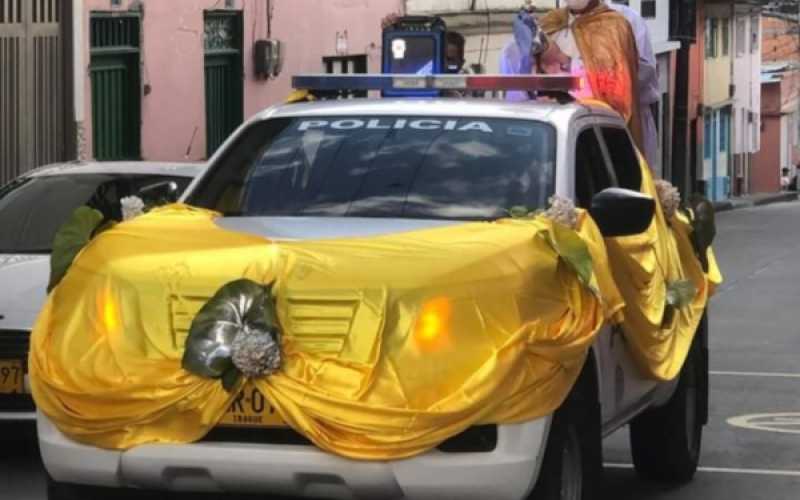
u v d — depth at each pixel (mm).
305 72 26078
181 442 6457
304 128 8188
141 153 20953
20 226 10812
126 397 6500
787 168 72625
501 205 7578
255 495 6695
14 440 10750
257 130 8266
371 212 7633
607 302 7258
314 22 26281
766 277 26172
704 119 57969
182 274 6668
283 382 6320
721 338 17688
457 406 6258
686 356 9164
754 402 13164
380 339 6355
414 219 7480
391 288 6441
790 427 11969
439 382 6320
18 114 18188
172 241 6938
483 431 6402
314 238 6918
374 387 6293
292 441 6398
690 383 9828
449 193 7664
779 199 64375
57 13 18938
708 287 10047
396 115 8164
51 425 6738
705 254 10039
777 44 76625
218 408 6391
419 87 8469
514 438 6391
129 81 20781
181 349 6531
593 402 7336
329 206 7715
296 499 6875
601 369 7527
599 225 7496
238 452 6363
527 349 6492
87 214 7156
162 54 21438
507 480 6363
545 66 10336
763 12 66875
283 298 6461
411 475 6254
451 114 8102
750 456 10852
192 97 22281
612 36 10125
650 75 10898
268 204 7809
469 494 6320
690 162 55281
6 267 9852
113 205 10211
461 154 7844
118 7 20219
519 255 6781
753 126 65562
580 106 8359
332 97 8781
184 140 22125
